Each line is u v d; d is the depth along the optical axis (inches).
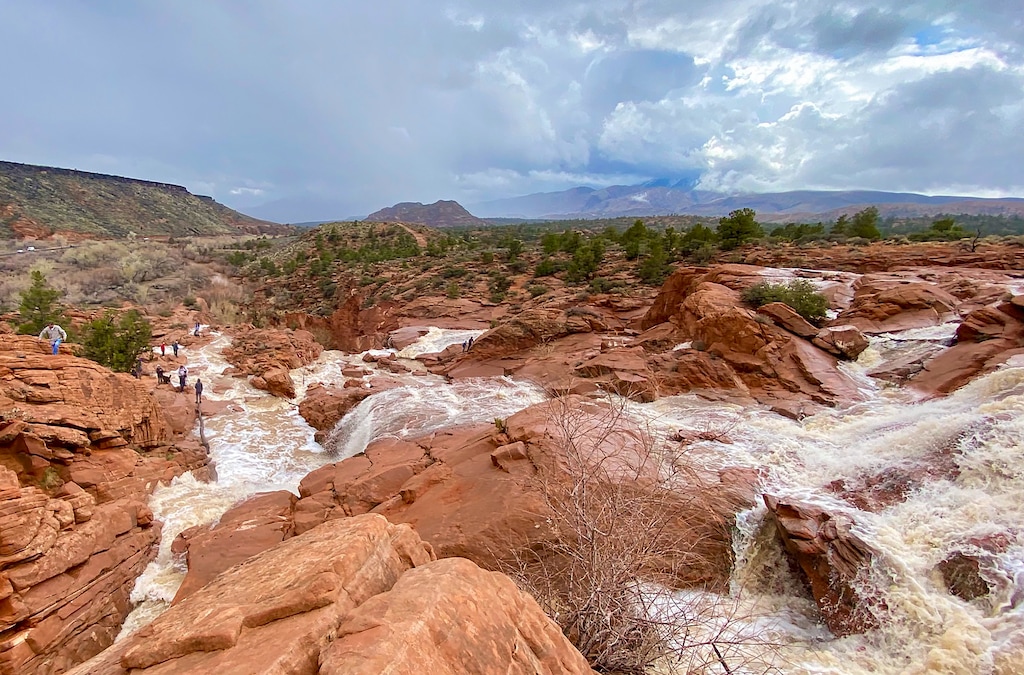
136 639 113.7
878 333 650.8
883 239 1705.2
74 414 458.0
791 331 651.5
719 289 847.1
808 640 258.7
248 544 406.0
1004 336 503.2
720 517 324.8
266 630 105.9
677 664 193.6
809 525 295.0
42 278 1104.2
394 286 2169.0
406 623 100.9
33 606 303.9
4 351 522.9
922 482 330.3
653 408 559.8
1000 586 239.0
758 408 531.5
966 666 212.1
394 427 639.1
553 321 1032.2
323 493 465.4
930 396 479.5
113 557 381.1
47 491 392.2
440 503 374.0
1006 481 302.0
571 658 123.0
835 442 422.6
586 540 205.0
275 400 885.8
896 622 245.9
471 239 3909.9
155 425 598.5
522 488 345.4
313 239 4003.4
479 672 100.9
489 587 123.2
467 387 810.8
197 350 1223.5
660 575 228.5
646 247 2143.2
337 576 118.6
